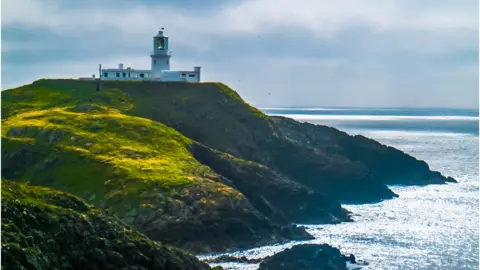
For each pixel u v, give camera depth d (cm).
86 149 15788
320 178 19112
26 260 8175
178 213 13225
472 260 12469
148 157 15688
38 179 14912
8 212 8850
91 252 9112
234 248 13125
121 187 13938
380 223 15775
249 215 13800
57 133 16425
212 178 14975
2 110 19375
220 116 19712
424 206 18012
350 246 13438
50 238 8981
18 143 16012
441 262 12312
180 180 14200
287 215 15788
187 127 19288
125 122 17475
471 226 15412
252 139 19350
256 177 16138
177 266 9800
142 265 9500
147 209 13125
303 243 13625
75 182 14500
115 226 10056
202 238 13075
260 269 11288
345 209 16875
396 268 11875
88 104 19175
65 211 9625
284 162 19350
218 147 18812
